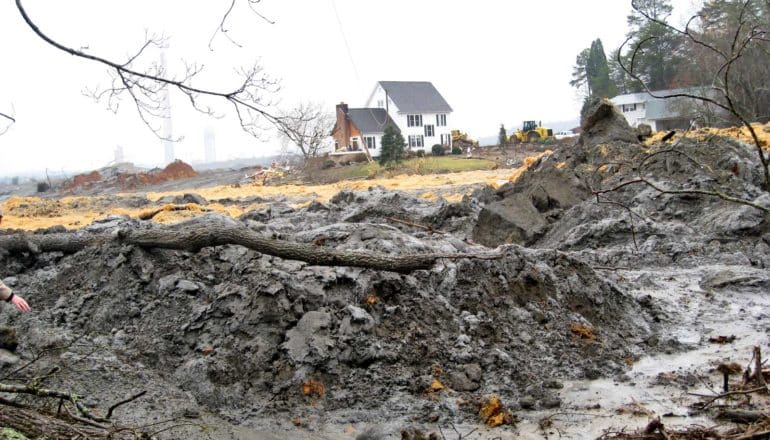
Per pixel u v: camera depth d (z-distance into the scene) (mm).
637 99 53188
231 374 6836
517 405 6520
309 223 14672
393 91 64312
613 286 8906
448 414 6375
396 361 7039
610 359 7504
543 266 8500
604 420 6172
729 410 6008
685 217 13305
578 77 75625
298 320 7211
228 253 8383
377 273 7754
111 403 6297
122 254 8289
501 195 16141
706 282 10297
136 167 66812
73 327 7660
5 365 6750
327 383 6797
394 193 16922
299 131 7133
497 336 7559
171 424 6047
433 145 60875
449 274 8102
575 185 14672
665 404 6430
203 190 34469
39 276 8703
